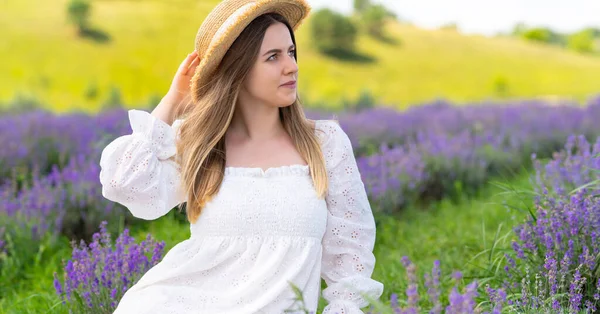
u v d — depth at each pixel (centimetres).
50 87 4119
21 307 446
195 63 297
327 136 291
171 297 267
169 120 297
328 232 283
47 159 850
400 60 5194
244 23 275
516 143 919
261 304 261
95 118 1092
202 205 276
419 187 734
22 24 4669
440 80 4962
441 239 566
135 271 373
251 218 268
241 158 284
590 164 479
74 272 376
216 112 280
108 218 622
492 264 378
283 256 265
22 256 559
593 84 5038
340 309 273
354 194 286
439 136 926
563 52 5994
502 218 606
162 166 284
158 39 4878
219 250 271
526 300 297
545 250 350
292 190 272
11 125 979
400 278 453
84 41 4625
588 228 350
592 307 310
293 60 282
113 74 4406
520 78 5100
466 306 216
